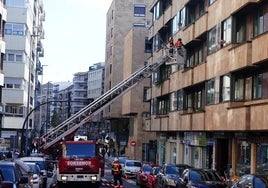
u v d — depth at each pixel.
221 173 35.16
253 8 28.41
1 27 43.97
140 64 68.94
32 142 56.31
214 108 32.78
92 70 183.12
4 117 63.19
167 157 52.25
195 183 22.30
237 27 30.30
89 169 30.16
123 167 46.09
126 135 83.31
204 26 36.09
